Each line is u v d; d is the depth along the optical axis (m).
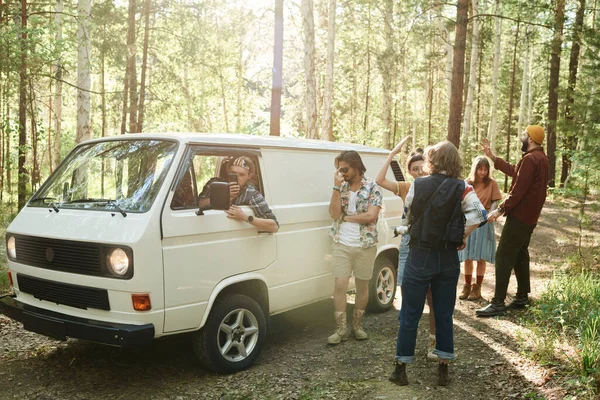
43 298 4.35
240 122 30.72
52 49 11.45
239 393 4.09
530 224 5.82
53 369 4.52
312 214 5.30
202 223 4.22
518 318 5.80
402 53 26.31
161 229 3.96
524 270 6.09
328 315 6.28
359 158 5.09
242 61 30.02
